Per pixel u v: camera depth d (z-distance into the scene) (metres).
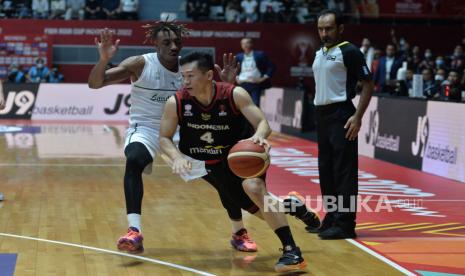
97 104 21.34
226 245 6.11
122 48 23.73
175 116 5.30
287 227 5.22
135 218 5.67
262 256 5.74
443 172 10.70
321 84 6.40
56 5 24.16
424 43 23.86
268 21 24.30
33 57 23.56
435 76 14.95
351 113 6.38
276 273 5.22
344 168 6.38
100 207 7.85
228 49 23.97
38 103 21.12
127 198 5.71
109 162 11.92
